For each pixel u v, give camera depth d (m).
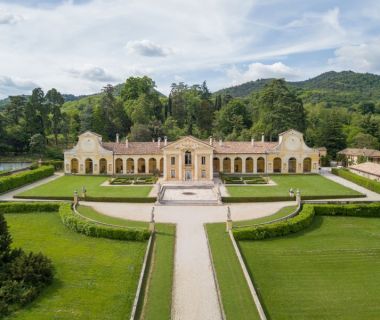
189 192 77.88
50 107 168.88
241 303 29.39
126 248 42.28
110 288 32.53
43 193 73.94
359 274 36.28
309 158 107.50
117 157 105.19
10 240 35.00
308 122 169.75
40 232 48.09
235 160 109.12
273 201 66.75
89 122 160.12
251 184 87.88
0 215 35.12
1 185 73.75
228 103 174.62
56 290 32.06
